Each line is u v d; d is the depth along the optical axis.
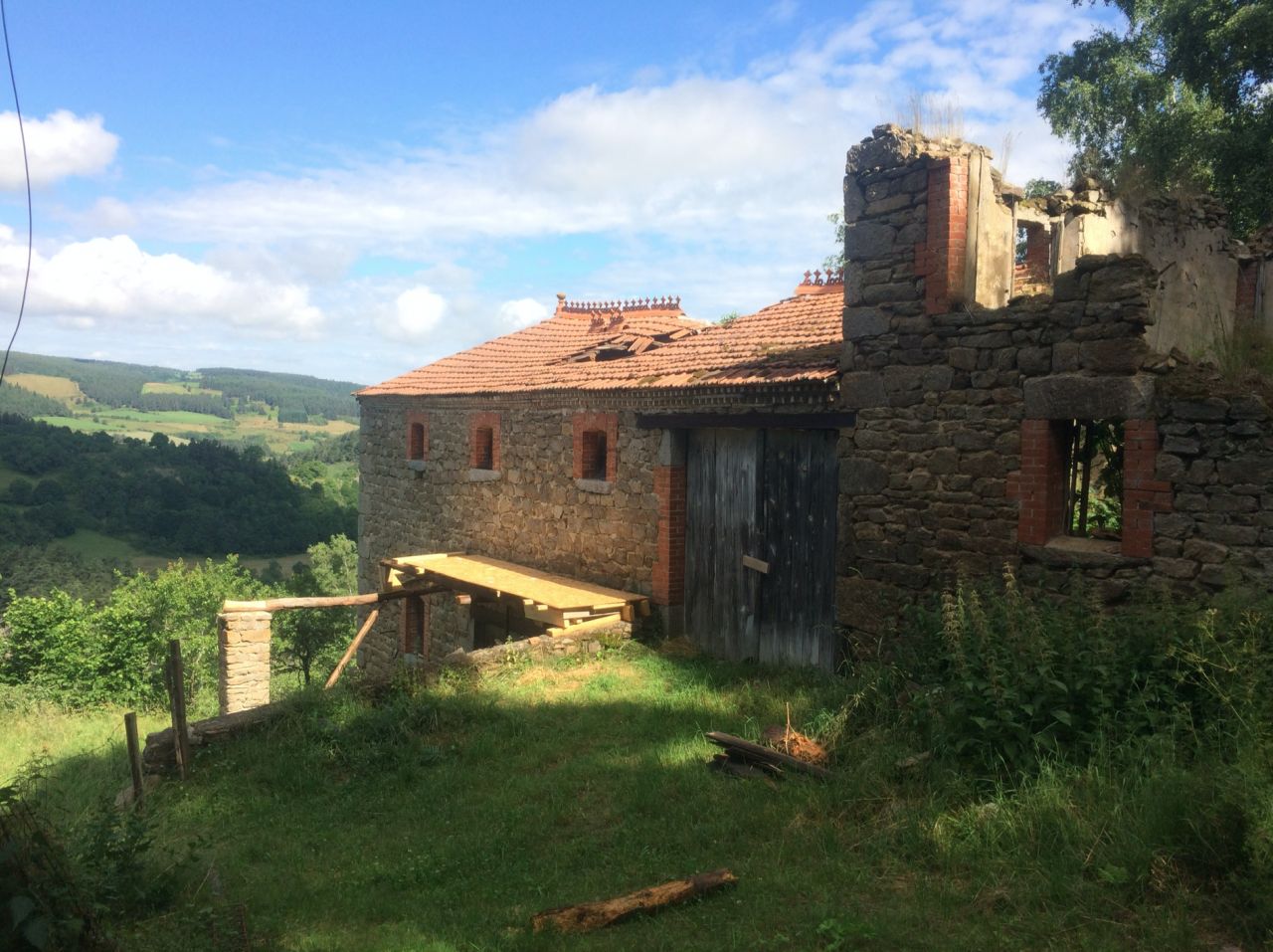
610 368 13.05
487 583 12.36
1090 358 6.82
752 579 10.38
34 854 3.88
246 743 7.88
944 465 7.90
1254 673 4.78
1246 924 3.55
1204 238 9.47
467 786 6.75
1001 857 4.34
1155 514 6.50
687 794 5.93
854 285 8.63
